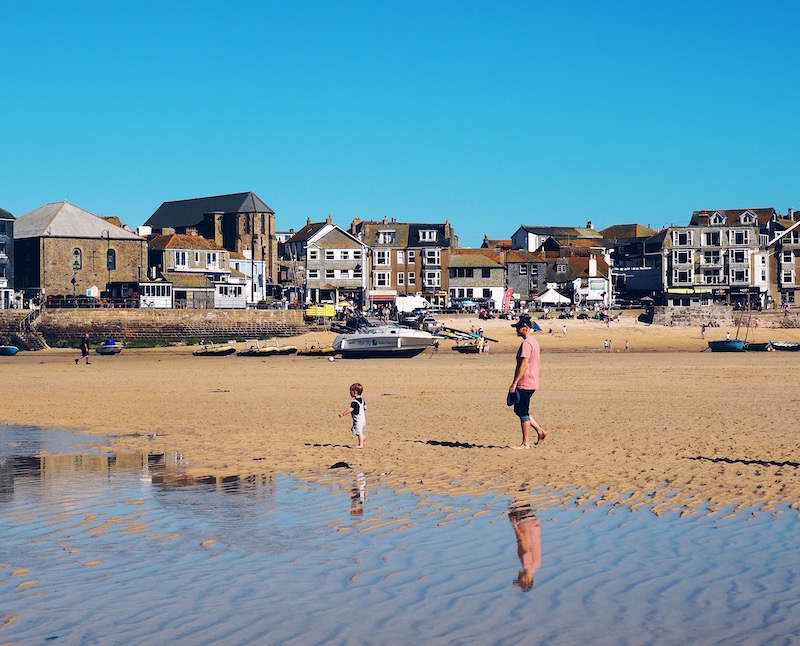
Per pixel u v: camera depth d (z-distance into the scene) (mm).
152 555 11578
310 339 94688
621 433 23922
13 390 44500
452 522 13281
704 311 108438
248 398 38406
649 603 9289
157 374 57281
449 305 126188
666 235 130375
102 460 20453
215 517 13953
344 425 27125
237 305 114125
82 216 114562
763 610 8969
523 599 9508
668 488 15508
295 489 16359
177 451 21859
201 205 151250
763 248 129125
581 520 13188
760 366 61531
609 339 95625
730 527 12508
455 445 21922
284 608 9320
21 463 20094
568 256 145625
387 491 15953
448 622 8820
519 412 20875
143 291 109500
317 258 127375
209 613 9195
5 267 107562
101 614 9203
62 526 13359
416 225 133250
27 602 9625
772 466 17719
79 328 95750
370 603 9445
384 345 76938
